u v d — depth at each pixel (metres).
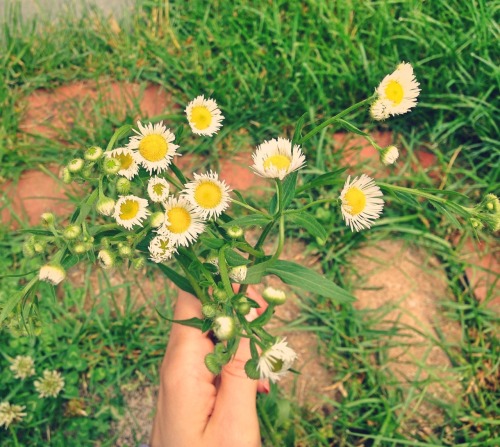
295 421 0.36
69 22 0.48
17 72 0.46
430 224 0.40
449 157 0.42
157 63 0.46
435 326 0.38
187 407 0.26
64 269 0.22
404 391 0.37
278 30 0.44
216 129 0.23
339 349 0.37
